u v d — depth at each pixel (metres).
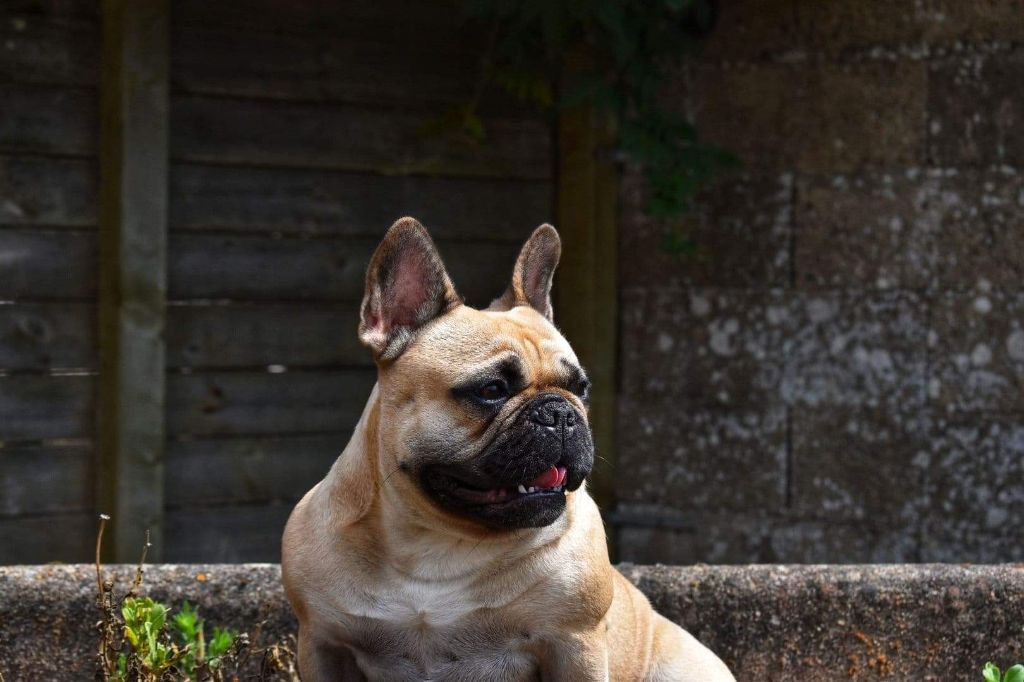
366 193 4.88
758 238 4.87
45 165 4.61
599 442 4.96
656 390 4.95
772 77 4.85
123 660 3.60
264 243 4.79
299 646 3.55
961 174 4.74
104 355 4.64
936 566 3.85
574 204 4.95
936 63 4.74
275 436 4.82
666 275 4.94
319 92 4.82
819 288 4.83
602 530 3.56
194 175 4.71
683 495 4.93
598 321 4.96
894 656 3.80
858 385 4.81
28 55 4.59
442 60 4.93
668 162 4.82
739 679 3.81
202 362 4.74
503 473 3.33
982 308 4.73
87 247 4.66
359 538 3.48
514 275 3.66
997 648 3.81
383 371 3.50
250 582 3.82
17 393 4.60
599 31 4.82
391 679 3.52
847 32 4.79
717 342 4.91
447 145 4.93
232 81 4.74
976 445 4.74
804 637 3.81
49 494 4.63
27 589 3.74
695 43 4.88
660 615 3.75
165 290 4.64
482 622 3.48
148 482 4.62
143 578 3.79
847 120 4.80
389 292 3.50
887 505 4.78
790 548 4.85
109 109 4.62
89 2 4.64
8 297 4.59
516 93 4.92
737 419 4.89
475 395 3.40
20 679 3.73
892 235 4.78
